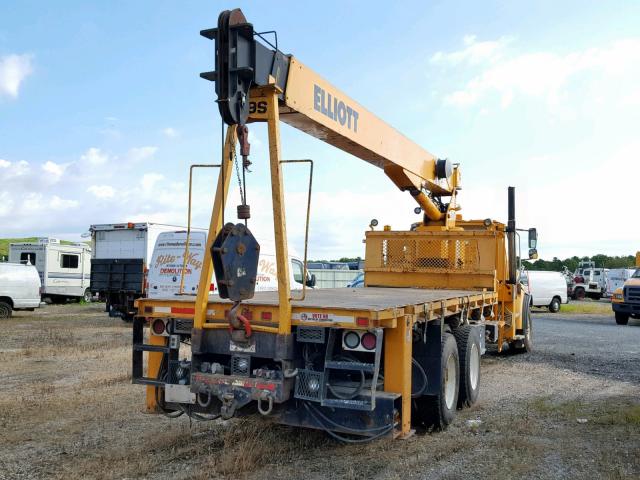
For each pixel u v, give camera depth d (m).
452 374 6.63
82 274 27.80
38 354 11.51
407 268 9.95
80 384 8.58
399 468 5.09
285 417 5.17
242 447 5.40
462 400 7.23
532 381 9.23
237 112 4.93
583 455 5.46
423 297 6.70
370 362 5.05
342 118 6.74
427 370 6.10
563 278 28.11
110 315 17.42
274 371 4.99
